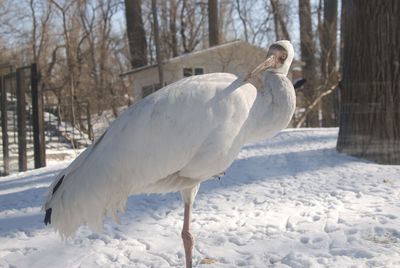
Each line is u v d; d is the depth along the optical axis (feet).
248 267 15.58
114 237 18.69
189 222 15.83
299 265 15.21
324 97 73.72
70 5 103.76
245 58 84.33
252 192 24.89
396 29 30.96
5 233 19.88
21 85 44.09
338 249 16.42
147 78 92.43
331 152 35.81
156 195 25.22
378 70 31.53
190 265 15.30
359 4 32.58
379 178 26.71
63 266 16.01
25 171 42.24
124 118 14.15
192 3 113.80
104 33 110.42
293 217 20.33
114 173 13.84
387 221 18.92
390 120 31.04
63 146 66.13
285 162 33.06
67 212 14.23
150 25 114.42
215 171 14.97
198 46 117.19
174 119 13.80
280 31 95.09
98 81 106.83
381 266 14.89
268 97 14.84
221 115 13.99
